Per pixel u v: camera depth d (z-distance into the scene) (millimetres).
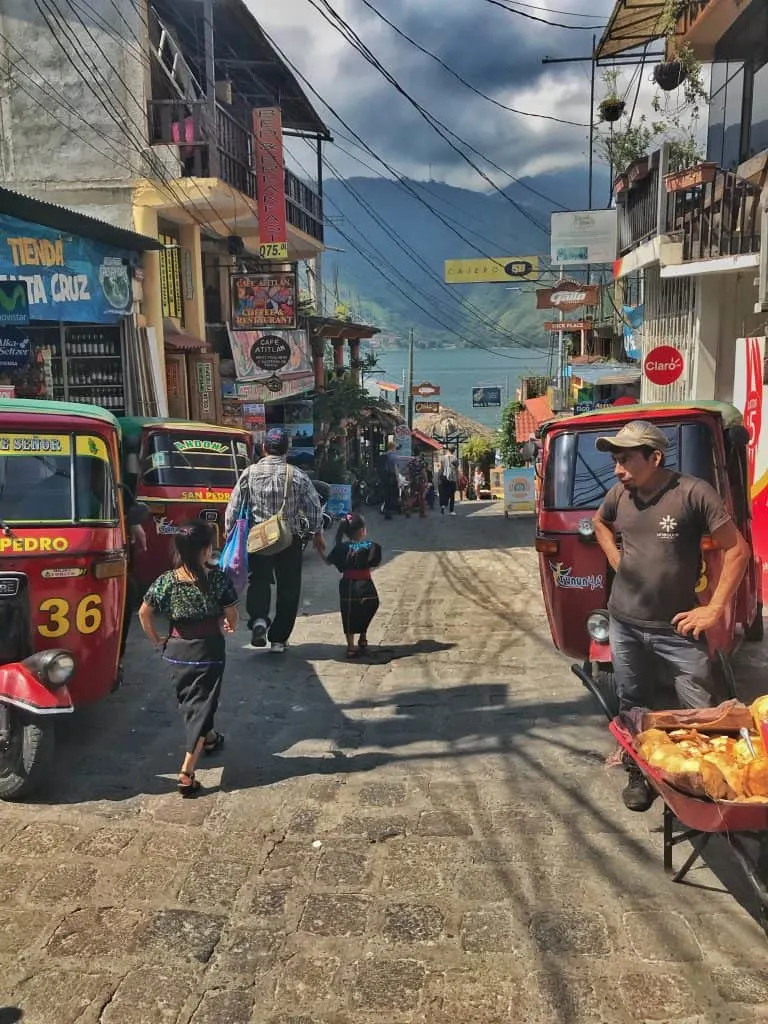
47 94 14648
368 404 25391
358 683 6977
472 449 48719
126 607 6117
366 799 4715
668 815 3793
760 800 3146
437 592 11227
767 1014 2924
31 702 4414
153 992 3115
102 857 4086
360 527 7840
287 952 3346
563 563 5926
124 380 13641
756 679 6426
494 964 3234
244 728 5914
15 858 4074
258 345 17156
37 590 4855
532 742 5508
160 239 16016
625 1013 2949
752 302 13031
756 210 11203
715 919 3482
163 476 9523
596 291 23750
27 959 3312
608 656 5445
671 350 13312
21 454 5055
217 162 14812
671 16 13680
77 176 14789
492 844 4160
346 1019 2967
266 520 7551
